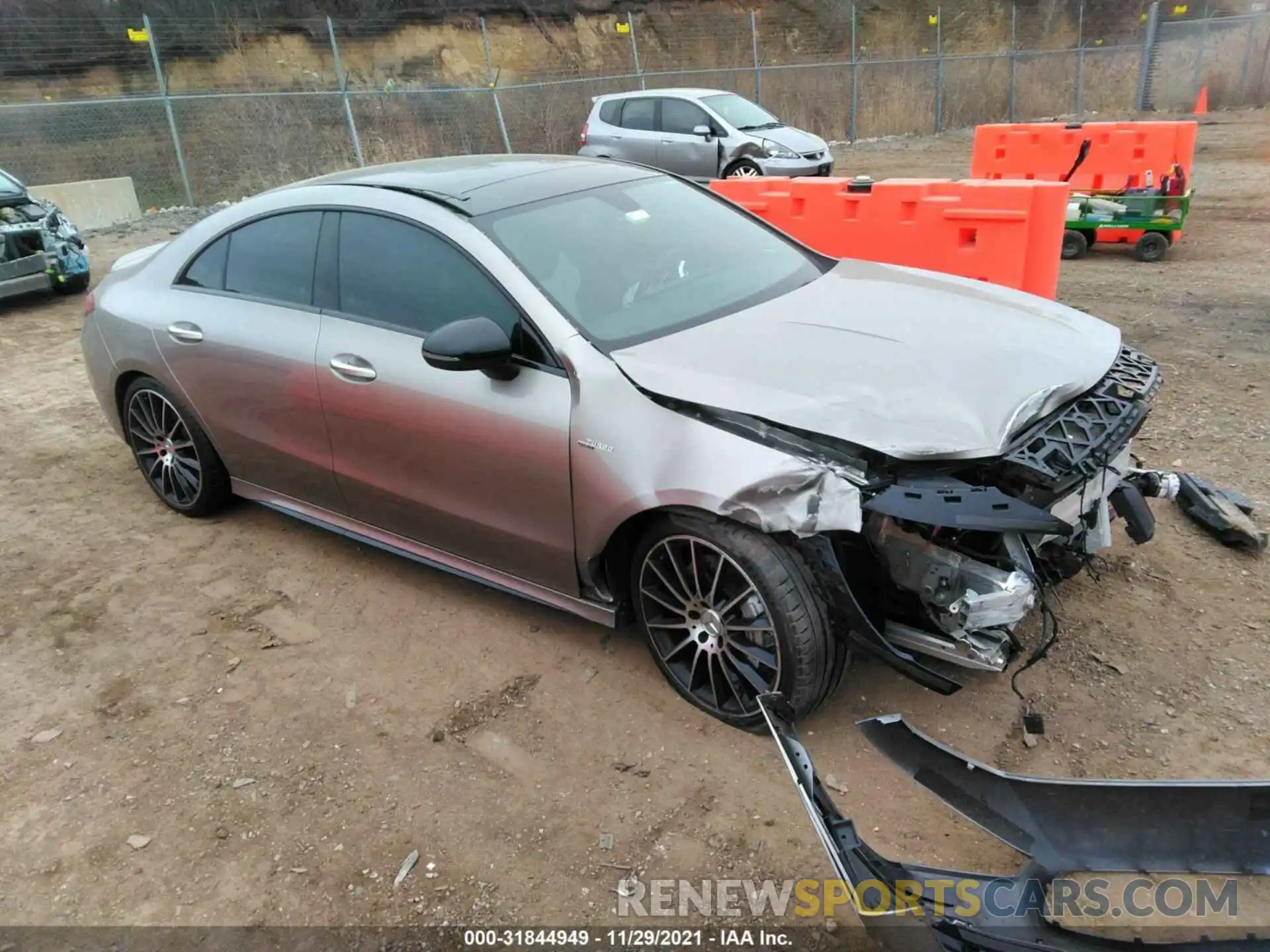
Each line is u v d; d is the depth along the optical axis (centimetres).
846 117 2167
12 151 1639
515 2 2561
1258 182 1273
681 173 1426
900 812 278
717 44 2595
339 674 354
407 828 281
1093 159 1045
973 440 266
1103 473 302
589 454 304
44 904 263
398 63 2409
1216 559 383
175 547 456
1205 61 2520
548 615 381
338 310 379
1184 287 780
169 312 436
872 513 272
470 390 331
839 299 358
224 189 1633
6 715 341
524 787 294
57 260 955
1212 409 518
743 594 293
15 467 553
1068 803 257
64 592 419
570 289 332
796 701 291
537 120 1869
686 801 285
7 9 2108
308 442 396
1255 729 295
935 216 646
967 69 2345
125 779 307
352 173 425
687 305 345
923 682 271
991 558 272
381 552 441
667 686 335
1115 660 330
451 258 345
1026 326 336
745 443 277
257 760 312
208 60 2231
